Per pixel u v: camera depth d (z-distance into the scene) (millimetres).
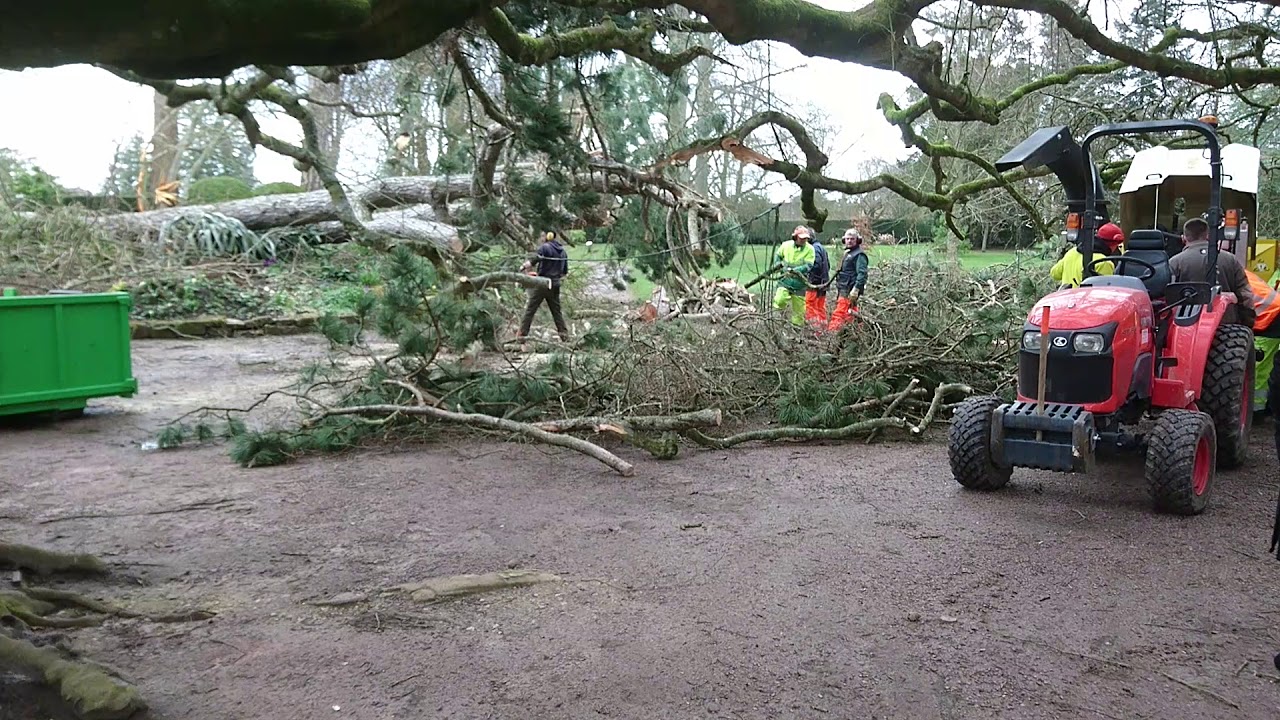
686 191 13875
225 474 6484
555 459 6875
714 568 4480
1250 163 7992
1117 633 3719
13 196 17234
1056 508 5484
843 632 3729
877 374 8234
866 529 5102
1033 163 6566
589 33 8375
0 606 3713
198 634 3734
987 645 3609
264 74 12312
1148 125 6062
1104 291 5680
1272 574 4363
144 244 16688
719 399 8086
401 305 7805
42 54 2400
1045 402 5555
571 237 17562
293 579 4371
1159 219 8383
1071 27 8078
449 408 7684
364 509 5559
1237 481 6090
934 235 17562
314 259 18750
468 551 4758
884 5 6301
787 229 17156
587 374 8133
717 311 11664
